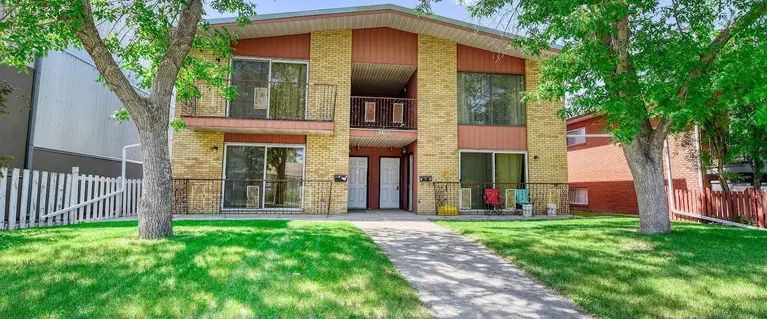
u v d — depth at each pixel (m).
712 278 4.51
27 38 5.85
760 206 9.77
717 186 12.73
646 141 8.01
